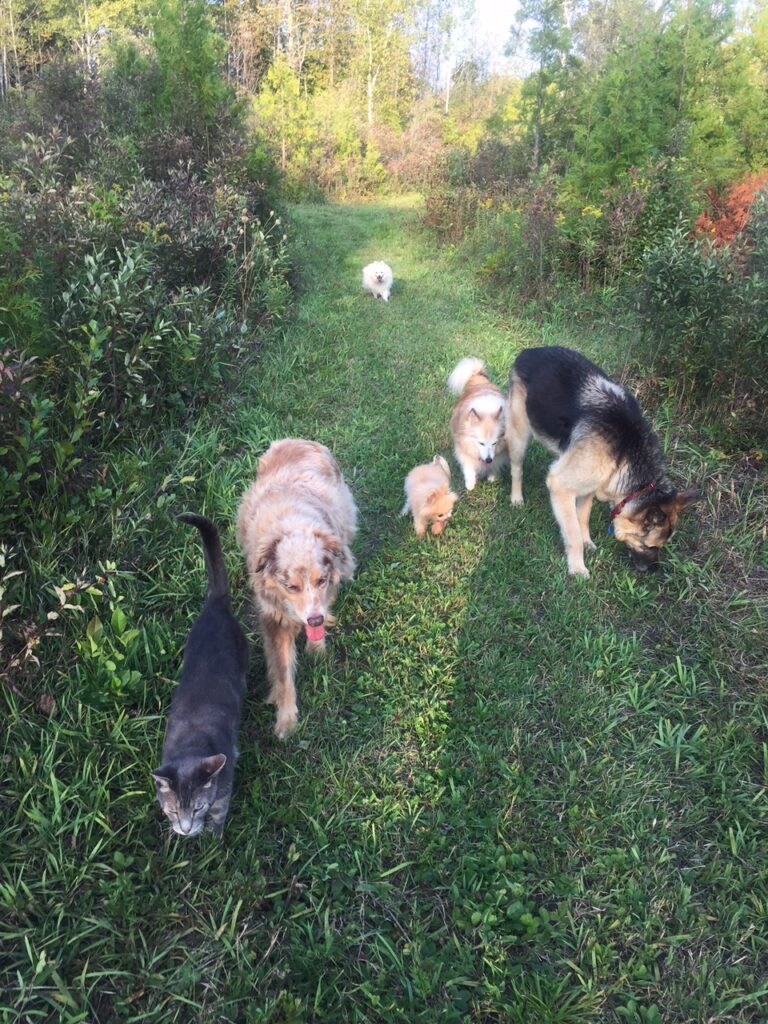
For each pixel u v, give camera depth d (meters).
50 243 2.61
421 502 2.30
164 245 3.21
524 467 2.87
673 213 4.05
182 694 1.46
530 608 2.07
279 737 1.62
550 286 4.40
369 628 1.96
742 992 1.23
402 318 4.41
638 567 2.21
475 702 1.75
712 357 2.79
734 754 1.62
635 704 1.74
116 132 4.70
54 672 1.60
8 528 1.79
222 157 4.63
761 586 2.14
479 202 6.55
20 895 1.24
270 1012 1.11
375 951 1.26
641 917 1.33
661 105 4.85
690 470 2.62
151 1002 1.15
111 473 2.13
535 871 1.39
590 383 2.29
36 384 2.04
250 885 1.30
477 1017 1.18
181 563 1.94
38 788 1.38
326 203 10.23
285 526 1.63
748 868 1.41
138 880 1.30
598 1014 1.19
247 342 3.25
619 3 9.67
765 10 5.71
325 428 2.91
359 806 1.49
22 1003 1.11
